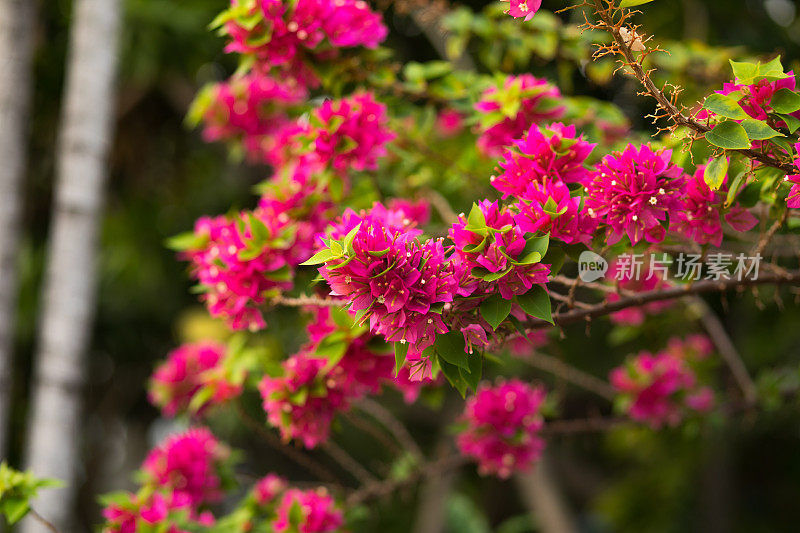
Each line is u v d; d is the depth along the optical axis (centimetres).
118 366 654
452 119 326
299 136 224
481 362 148
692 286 185
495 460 255
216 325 450
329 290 223
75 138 311
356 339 198
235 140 328
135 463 748
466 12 284
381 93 254
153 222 588
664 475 582
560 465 714
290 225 219
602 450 704
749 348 517
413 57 422
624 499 611
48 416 299
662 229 161
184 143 603
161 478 264
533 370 516
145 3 484
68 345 304
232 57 503
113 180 590
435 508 565
